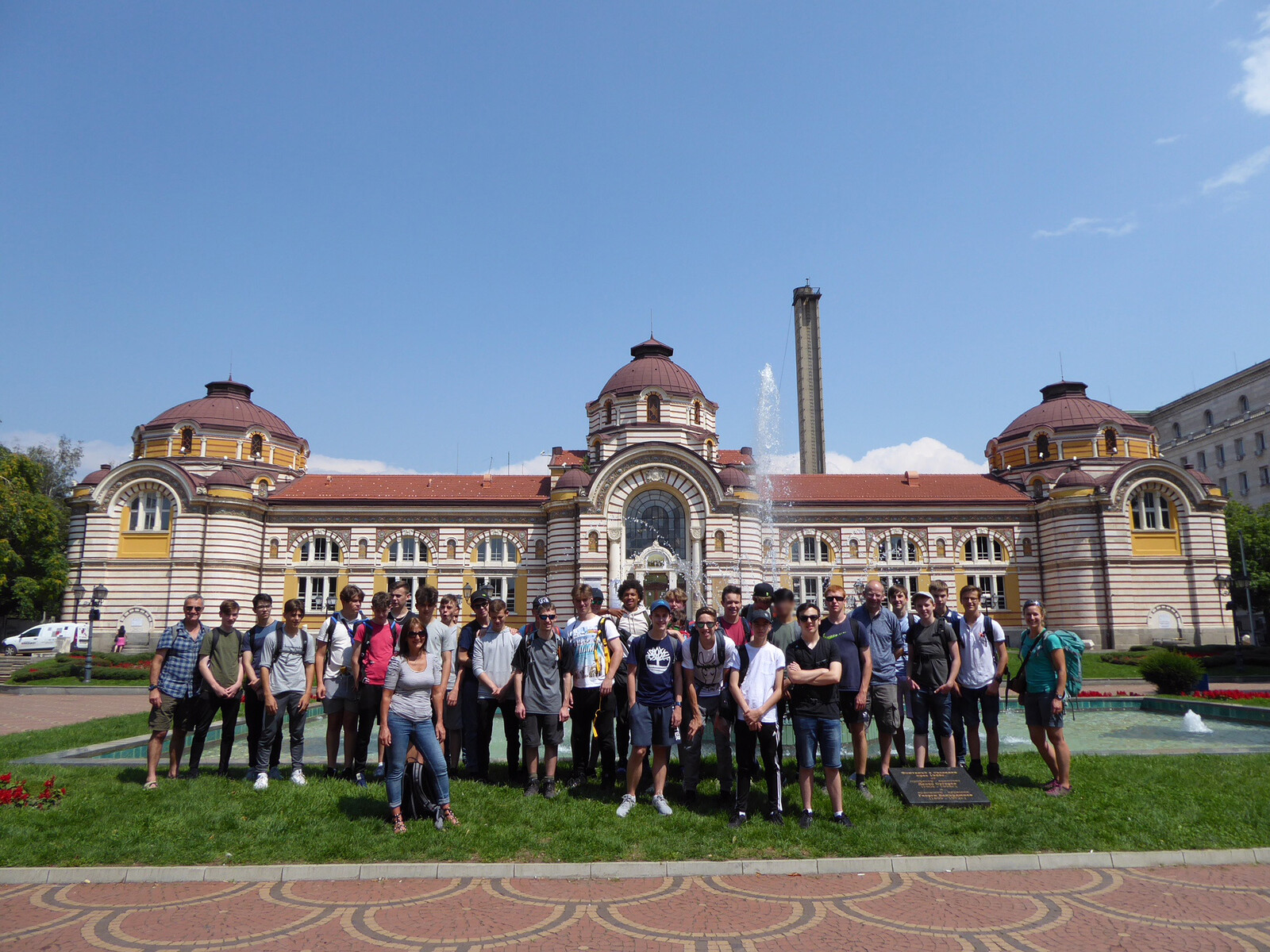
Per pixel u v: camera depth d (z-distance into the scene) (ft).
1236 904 33.45
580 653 50.01
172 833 41.14
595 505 180.55
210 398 206.28
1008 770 53.26
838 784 42.70
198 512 179.83
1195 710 89.51
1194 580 186.29
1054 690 47.42
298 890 35.53
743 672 44.88
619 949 29.45
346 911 33.12
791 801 45.80
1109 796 46.11
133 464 180.55
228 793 47.83
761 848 39.32
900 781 46.88
